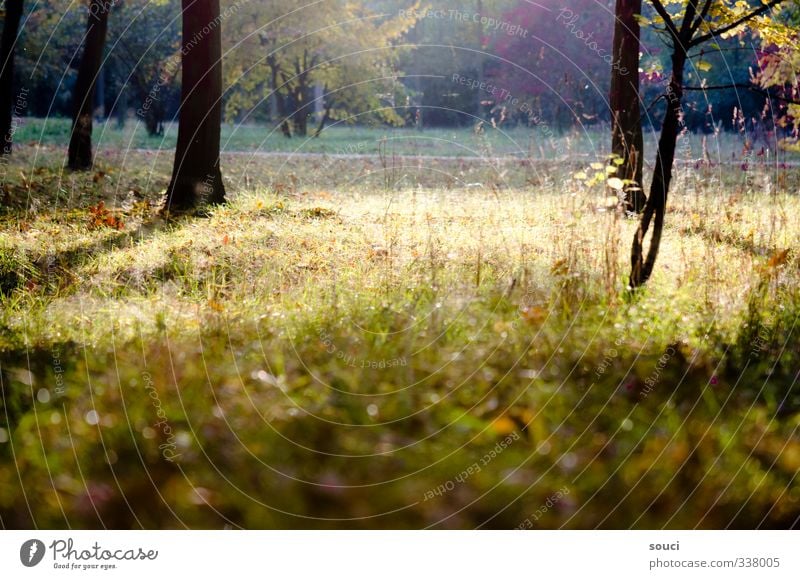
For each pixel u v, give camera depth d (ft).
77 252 27.37
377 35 108.58
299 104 116.67
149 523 10.23
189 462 11.19
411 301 19.49
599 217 23.31
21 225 31.94
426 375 14.37
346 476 11.01
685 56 21.03
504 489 10.69
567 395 13.51
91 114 57.11
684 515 10.52
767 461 11.72
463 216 34.24
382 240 28.71
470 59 135.33
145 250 28.09
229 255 26.43
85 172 54.70
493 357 15.17
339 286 21.35
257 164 70.33
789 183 39.11
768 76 35.70
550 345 15.79
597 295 19.42
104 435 11.75
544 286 20.36
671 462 11.37
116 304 20.10
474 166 69.82
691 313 18.42
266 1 100.68
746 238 26.40
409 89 136.05
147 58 107.65
